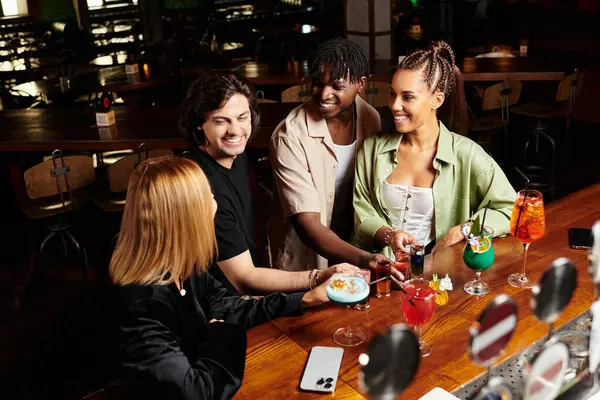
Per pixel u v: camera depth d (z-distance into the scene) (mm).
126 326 1478
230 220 2117
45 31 9852
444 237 2291
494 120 5496
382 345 1155
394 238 2188
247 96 2137
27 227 4801
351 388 1540
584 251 2154
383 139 2398
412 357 1174
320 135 2438
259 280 2074
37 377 2984
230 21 9555
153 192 1463
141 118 4617
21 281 3998
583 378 1457
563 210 2477
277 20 9633
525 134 6391
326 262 2672
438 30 9000
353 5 7883
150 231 1476
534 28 8656
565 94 5559
